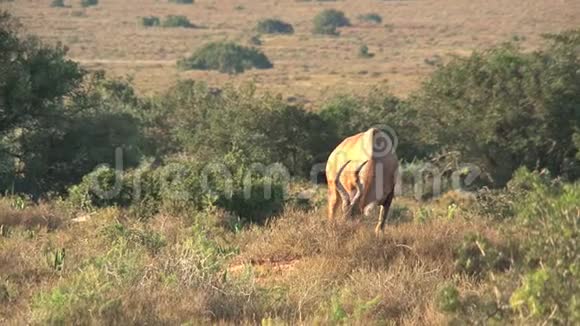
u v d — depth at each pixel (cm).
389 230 2964
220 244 3153
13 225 3647
